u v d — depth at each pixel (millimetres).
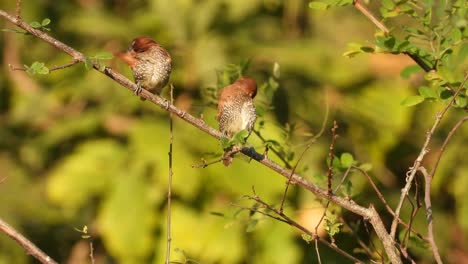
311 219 10898
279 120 13047
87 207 13391
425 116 13719
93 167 13047
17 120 13742
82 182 12922
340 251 7535
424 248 8797
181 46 13414
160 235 12672
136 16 14320
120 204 12719
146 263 12625
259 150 10305
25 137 13758
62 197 12859
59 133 13336
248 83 9281
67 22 13992
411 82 13758
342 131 13070
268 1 14258
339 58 13758
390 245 7270
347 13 14203
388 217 12656
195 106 11000
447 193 13695
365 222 8906
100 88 13500
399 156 13680
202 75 13047
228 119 9156
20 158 13602
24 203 13234
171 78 12828
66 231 13453
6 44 14055
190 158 12656
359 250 9055
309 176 10203
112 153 13141
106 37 13938
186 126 13055
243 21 14102
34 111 13766
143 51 9141
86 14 14055
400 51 8070
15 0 14008
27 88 13984
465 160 13523
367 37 14047
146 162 12703
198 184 12477
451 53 8234
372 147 13500
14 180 13367
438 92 8086
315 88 13523
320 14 14117
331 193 7438
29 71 7094
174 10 13781
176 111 7516
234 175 12516
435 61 8180
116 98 13539
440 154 7426
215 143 12789
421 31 8258
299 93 13406
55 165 13656
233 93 9172
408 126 13633
